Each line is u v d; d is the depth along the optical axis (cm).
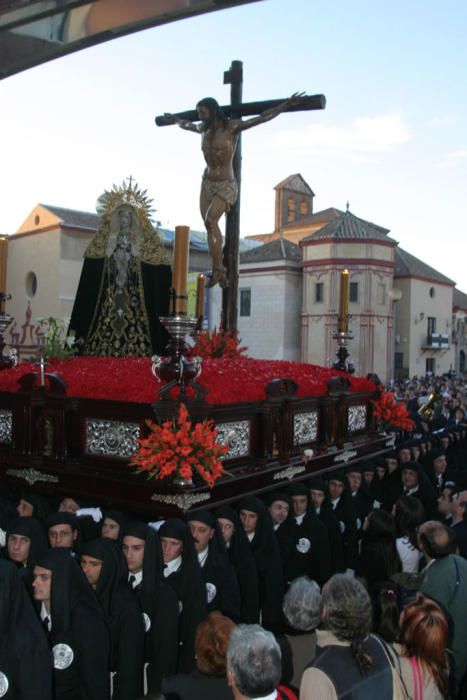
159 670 377
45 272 2377
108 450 520
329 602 291
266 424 575
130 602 364
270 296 3334
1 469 586
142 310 793
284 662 370
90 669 334
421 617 307
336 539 625
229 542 501
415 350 3675
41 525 452
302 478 631
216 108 784
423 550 436
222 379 569
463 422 1195
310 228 4312
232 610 457
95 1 391
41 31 417
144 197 802
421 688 295
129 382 532
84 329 823
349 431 771
